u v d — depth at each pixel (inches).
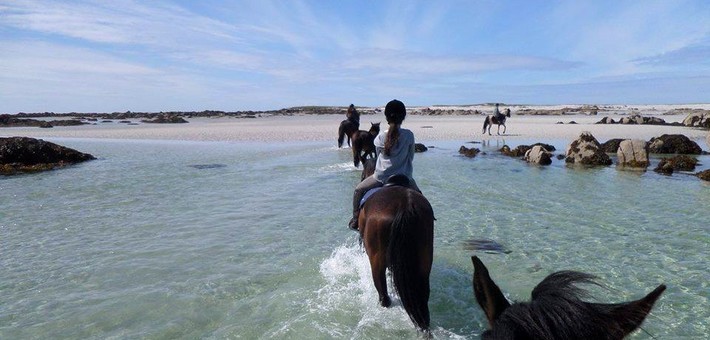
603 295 244.5
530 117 2667.3
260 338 206.1
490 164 755.4
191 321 222.5
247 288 259.9
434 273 279.9
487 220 399.9
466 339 203.9
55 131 1772.9
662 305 231.3
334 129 1676.9
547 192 519.2
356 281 266.2
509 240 343.0
